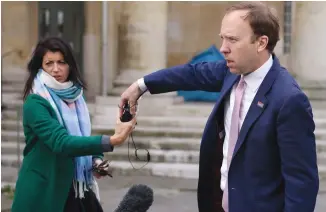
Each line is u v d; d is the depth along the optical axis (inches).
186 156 301.0
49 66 105.3
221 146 92.4
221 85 96.6
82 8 487.2
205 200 96.1
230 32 80.8
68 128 104.4
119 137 95.4
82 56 485.7
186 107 368.5
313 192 79.1
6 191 247.4
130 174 286.7
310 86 387.9
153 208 224.1
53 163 101.9
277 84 81.3
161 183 270.5
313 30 385.4
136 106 100.1
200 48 497.4
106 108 353.7
